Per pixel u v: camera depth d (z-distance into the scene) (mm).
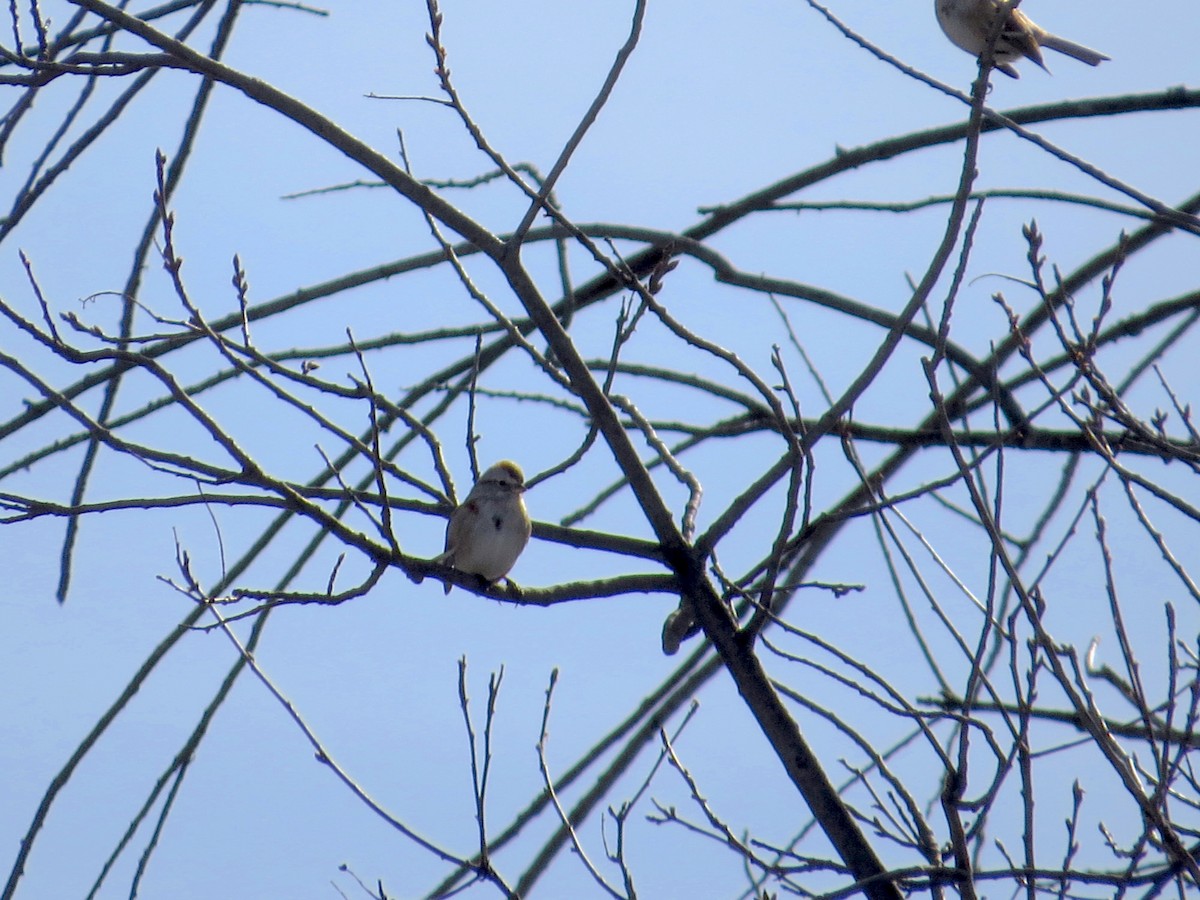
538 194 10008
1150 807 7906
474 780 8891
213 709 10367
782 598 11898
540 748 9359
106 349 9039
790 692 9508
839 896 9008
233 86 9891
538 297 10297
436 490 10297
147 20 11102
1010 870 8414
